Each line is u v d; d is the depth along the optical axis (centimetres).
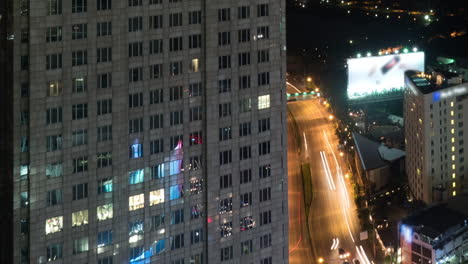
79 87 15712
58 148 15638
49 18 15175
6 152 15425
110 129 16175
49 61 15325
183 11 16788
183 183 17375
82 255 16188
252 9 17575
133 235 16800
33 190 15450
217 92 17425
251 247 18500
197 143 17450
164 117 16888
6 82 15238
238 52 17562
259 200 18425
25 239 15675
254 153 18162
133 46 16262
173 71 16875
